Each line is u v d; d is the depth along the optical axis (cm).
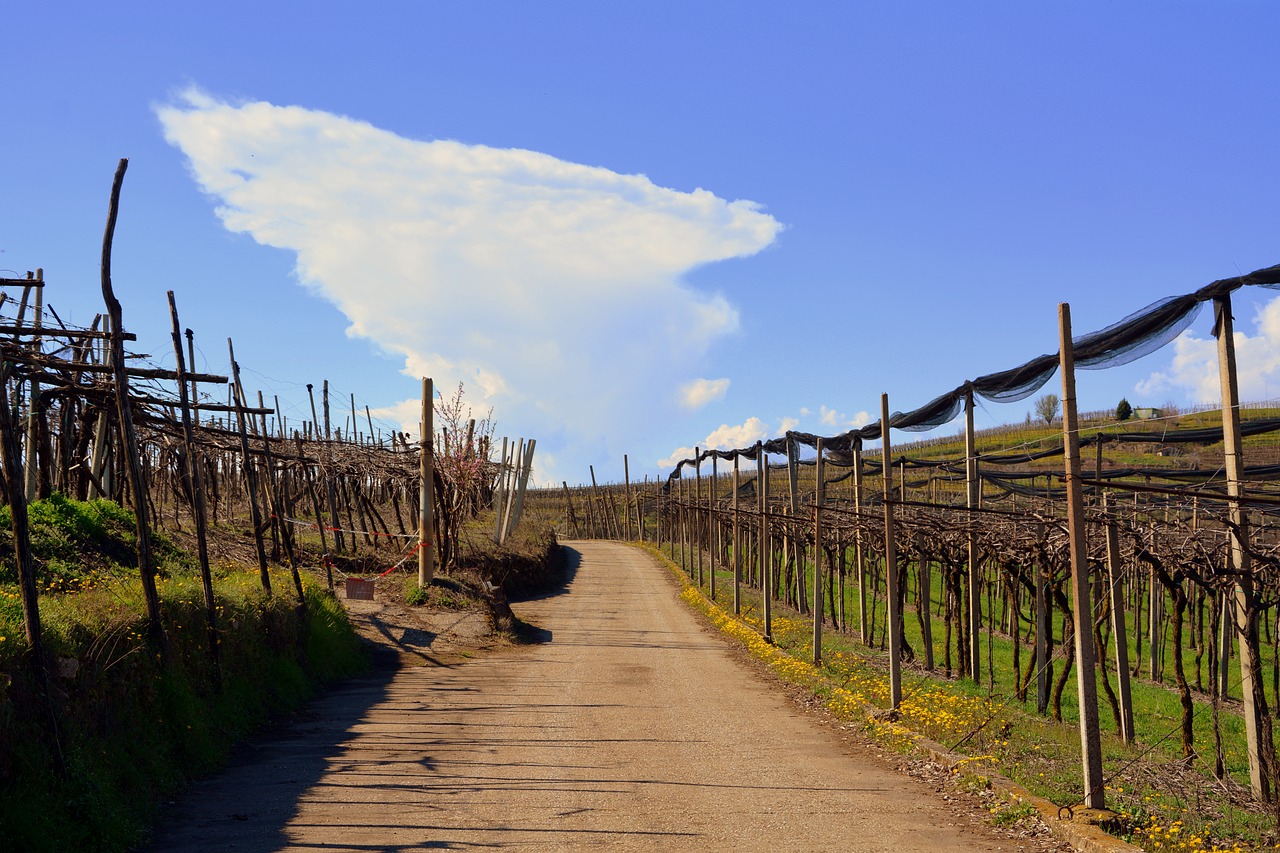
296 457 2227
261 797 763
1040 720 1372
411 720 1120
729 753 980
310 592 1520
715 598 2952
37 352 1086
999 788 802
